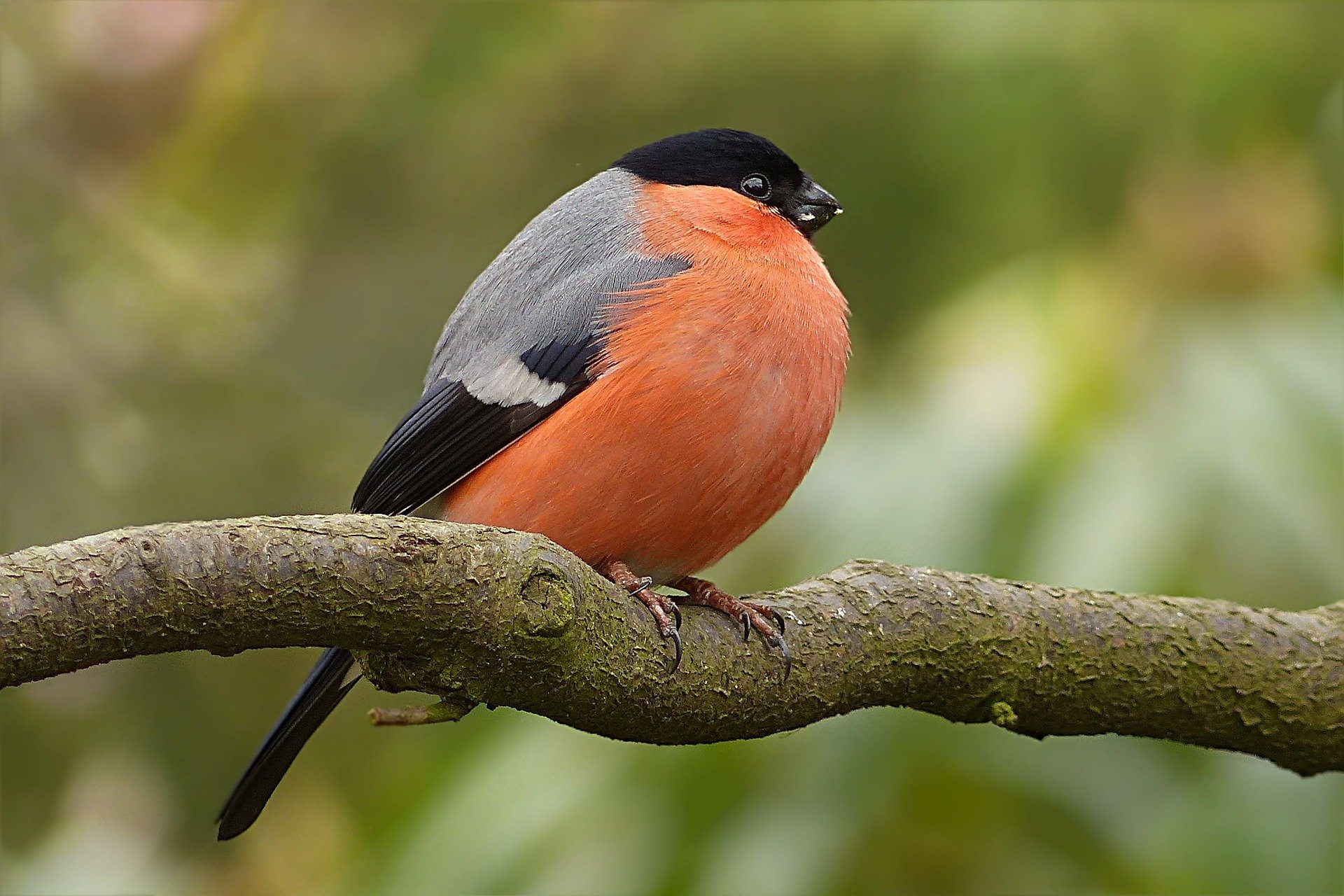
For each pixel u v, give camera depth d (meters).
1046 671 7.99
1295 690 8.13
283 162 13.91
